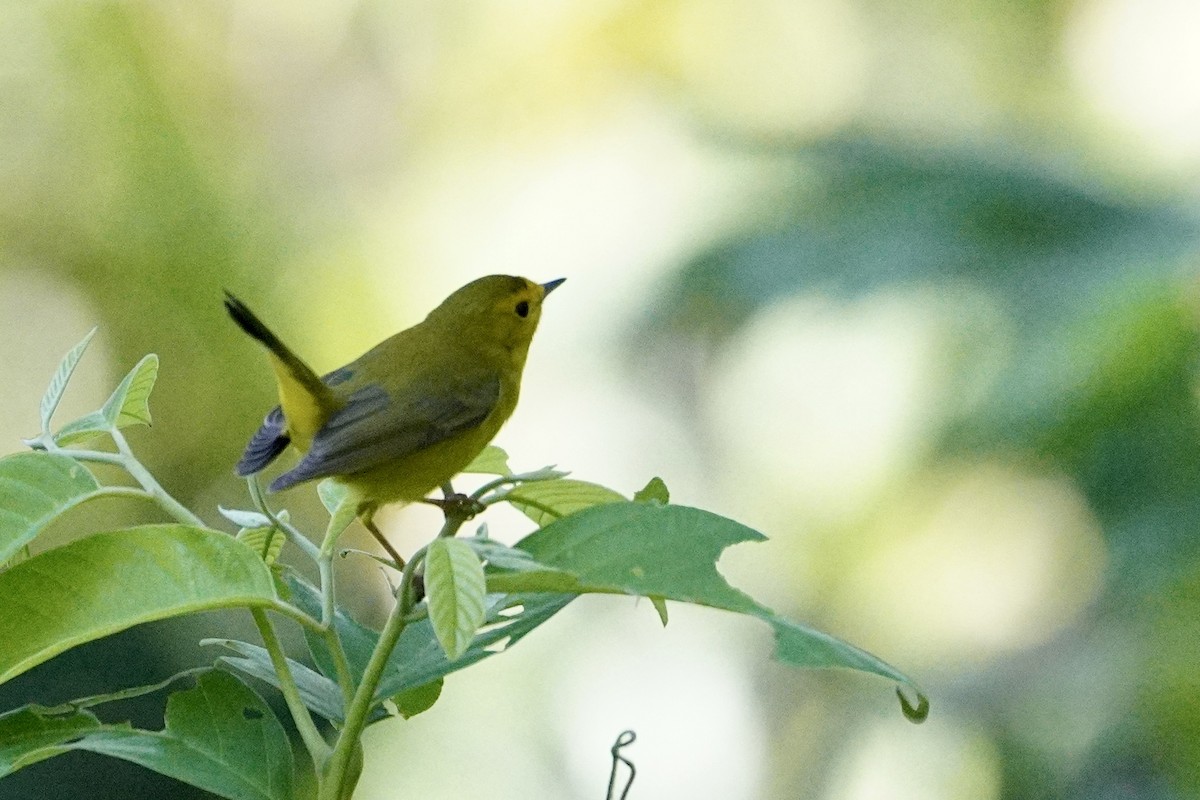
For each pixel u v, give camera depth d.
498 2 16.83
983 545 13.20
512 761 13.72
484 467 5.27
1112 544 9.72
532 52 16.84
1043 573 13.18
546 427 16.16
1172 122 13.52
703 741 14.78
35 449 4.14
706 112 14.41
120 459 4.01
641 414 16.02
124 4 12.75
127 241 12.01
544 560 3.49
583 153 16.70
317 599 4.41
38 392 11.88
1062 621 12.73
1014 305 10.00
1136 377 9.30
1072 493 11.66
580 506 4.28
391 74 17.22
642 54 16.78
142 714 8.57
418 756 12.84
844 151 11.56
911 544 13.40
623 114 16.84
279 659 3.82
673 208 13.82
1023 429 9.72
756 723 14.98
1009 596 13.30
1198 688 9.29
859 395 12.56
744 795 14.66
